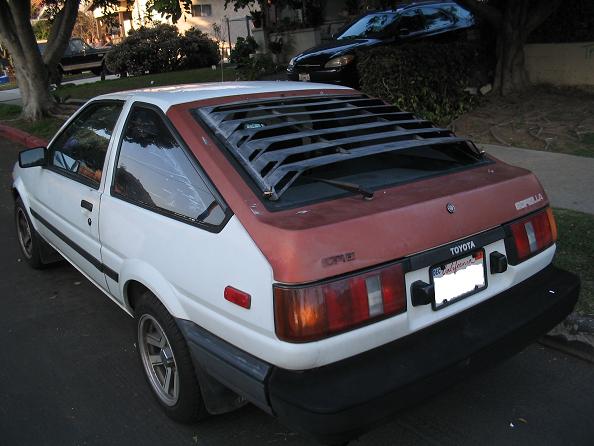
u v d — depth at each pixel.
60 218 4.22
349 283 2.33
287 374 2.35
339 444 2.35
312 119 3.25
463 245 2.68
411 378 2.39
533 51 10.23
